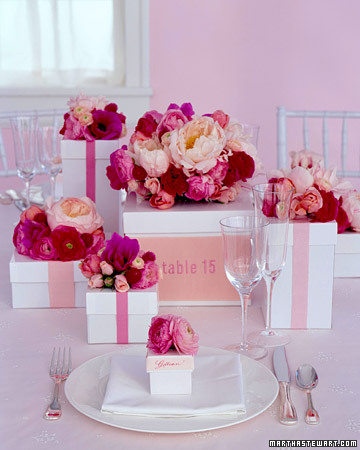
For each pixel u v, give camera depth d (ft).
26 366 3.39
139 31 10.55
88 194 4.98
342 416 2.91
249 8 10.71
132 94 10.67
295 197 3.89
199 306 4.22
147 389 2.97
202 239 4.12
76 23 10.45
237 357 3.20
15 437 2.76
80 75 10.66
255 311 4.12
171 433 2.77
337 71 10.88
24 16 10.33
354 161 11.15
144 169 4.10
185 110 4.51
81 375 3.13
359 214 4.59
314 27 10.75
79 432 2.79
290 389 3.12
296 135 11.12
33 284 4.14
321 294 3.82
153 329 2.98
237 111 11.04
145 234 4.10
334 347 3.61
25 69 10.50
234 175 4.12
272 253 3.47
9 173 7.97
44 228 4.25
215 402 2.84
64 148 4.89
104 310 3.61
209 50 10.81
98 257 3.73
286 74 10.91
